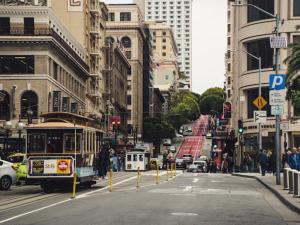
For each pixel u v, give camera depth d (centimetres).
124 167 7081
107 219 1484
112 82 10350
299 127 5859
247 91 6519
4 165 2906
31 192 2720
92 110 8750
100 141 3262
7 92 5856
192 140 15812
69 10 7988
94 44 9000
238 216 1600
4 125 5366
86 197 2281
